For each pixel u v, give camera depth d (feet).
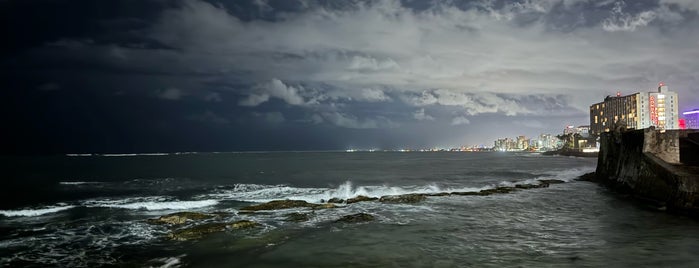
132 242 62.69
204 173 238.89
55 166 334.65
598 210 90.68
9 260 54.44
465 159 515.09
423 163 389.39
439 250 56.90
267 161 472.85
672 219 78.84
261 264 51.57
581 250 56.24
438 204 99.19
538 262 50.80
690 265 49.32
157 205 98.58
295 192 129.29
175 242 62.08
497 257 53.21
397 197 105.60
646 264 49.75
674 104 504.02
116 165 357.00
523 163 365.20
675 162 103.55
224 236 65.26
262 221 77.56
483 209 92.12
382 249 57.67
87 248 59.77
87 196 124.06
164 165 353.51
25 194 130.41
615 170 135.23
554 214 85.76
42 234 68.23
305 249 57.88
